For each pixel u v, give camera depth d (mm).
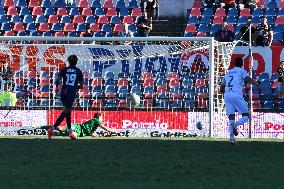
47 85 78250
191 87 79438
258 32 94812
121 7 108125
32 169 40281
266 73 92875
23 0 108562
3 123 73438
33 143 54969
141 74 81375
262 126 71188
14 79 79062
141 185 34969
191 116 72562
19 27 106000
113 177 37656
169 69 80875
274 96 90500
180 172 39562
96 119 69562
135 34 105125
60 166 41531
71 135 60531
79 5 108062
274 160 45125
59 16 106812
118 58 81188
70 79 60781
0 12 107438
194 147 52188
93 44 81000
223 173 39375
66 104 60688
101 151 48906
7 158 44938
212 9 106062
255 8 106188
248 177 38000
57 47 79750
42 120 73500
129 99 76812
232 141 56188
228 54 81438
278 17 104875
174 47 80688
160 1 108688
